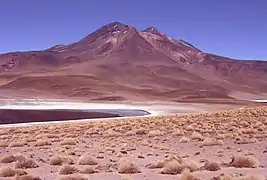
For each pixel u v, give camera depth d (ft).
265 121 146.61
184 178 46.37
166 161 61.16
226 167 58.49
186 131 129.29
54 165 65.72
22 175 52.54
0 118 299.58
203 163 63.82
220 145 92.53
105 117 296.92
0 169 54.60
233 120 157.48
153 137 118.11
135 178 50.90
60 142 105.91
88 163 65.46
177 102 590.55
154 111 383.04
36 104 506.89
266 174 51.67
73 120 260.01
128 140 109.91
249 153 75.77
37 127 172.96
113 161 68.95
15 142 104.88
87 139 116.78
